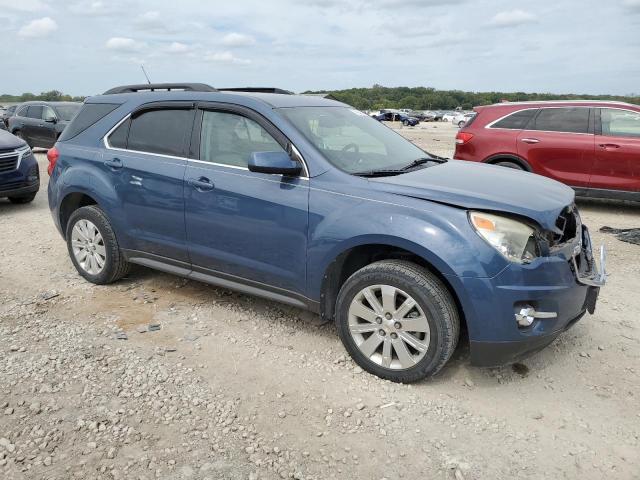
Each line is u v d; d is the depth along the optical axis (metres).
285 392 3.25
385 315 3.31
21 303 4.54
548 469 2.64
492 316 3.02
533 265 3.02
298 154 3.67
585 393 3.29
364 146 4.10
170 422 2.94
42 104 17.12
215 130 4.11
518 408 3.13
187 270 4.37
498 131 8.85
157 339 3.91
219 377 3.41
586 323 4.27
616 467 2.66
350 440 2.83
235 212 3.86
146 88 4.80
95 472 2.55
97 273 4.91
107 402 3.11
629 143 7.96
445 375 3.47
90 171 4.74
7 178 8.15
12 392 3.19
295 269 3.67
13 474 2.53
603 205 9.27
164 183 4.25
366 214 3.31
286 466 2.62
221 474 2.56
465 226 3.07
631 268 5.66
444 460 2.69
